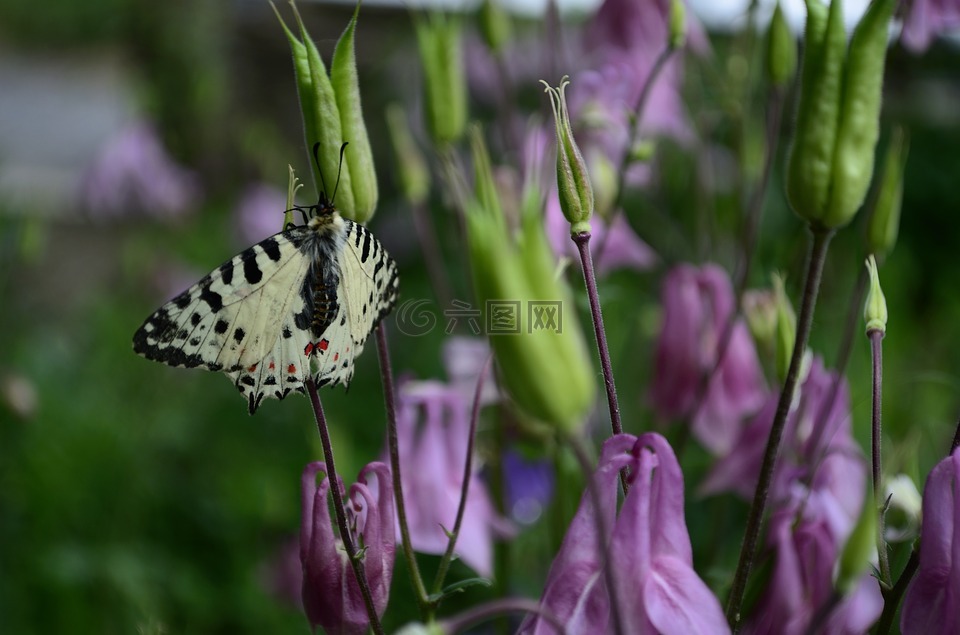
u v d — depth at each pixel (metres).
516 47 0.81
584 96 0.42
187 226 0.98
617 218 0.42
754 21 0.43
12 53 2.67
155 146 0.94
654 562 0.29
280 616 0.54
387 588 0.32
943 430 0.53
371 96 1.04
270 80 1.17
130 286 0.88
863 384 0.53
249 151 0.97
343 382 0.34
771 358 0.38
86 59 2.67
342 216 0.32
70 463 0.63
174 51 1.06
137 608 0.54
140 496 0.62
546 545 0.45
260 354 0.33
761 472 0.31
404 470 0.36
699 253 0.45
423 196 0.42
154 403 0.72
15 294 0.82
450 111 0.38
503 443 0.39
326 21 1.11
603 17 0.45
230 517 0.61
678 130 0.45
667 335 0.40
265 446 0.69
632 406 0.47
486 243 0.28
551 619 0.29
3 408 0.62
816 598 0.33
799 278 0.38
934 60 0.85
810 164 0.30
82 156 1.84
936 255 0.87
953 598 0.30
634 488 0.29
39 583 0.56
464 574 0.45
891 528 0.34
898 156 0.34
